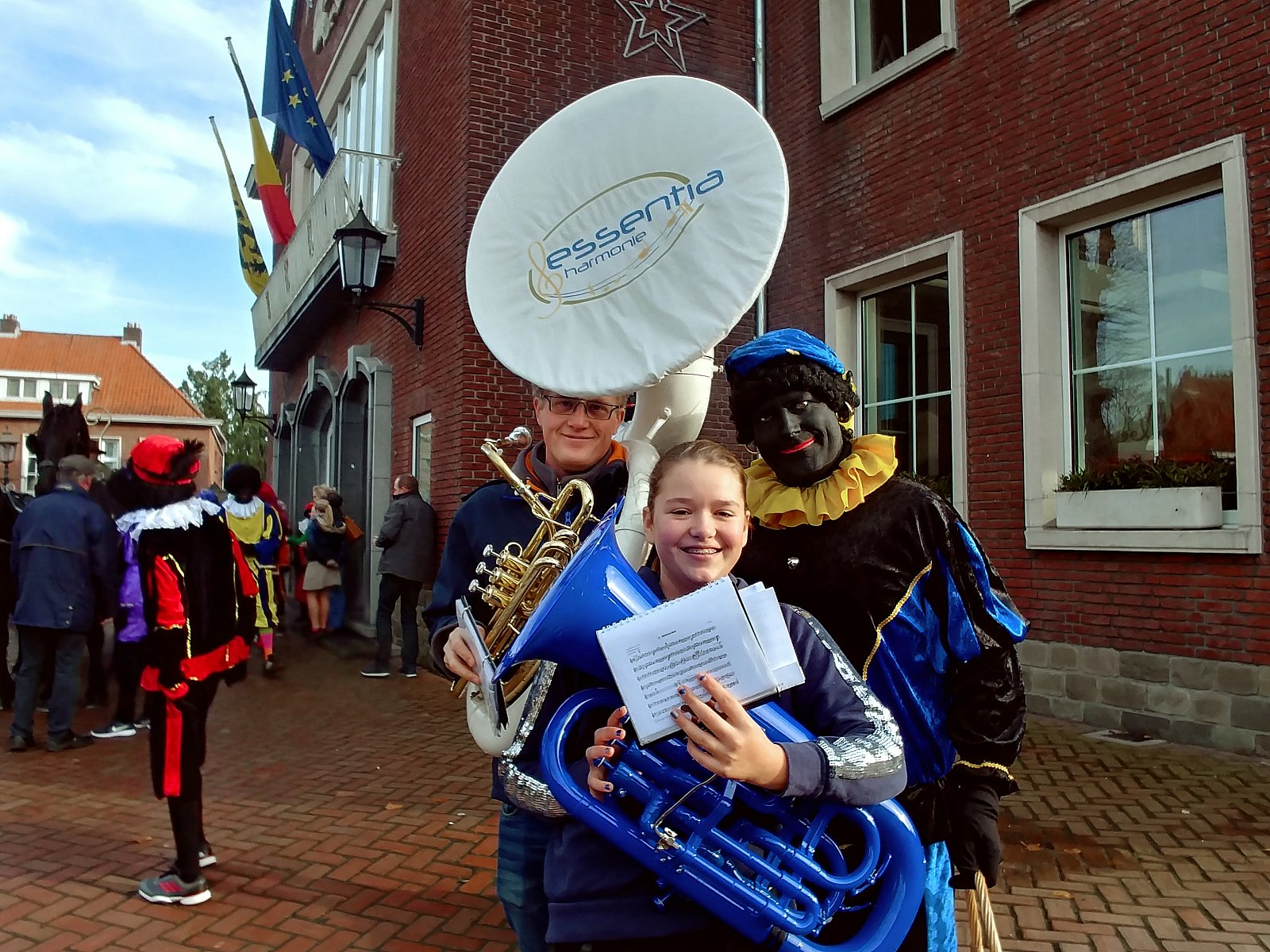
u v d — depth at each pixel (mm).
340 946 2795
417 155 8680
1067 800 3902
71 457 5297
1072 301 5832
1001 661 1558
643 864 1254
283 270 12984
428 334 8219
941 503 1597
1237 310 4742
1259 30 4719
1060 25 5719
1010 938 2734
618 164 1702
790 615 1356
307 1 14094
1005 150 6043
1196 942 2695
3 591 6020
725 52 8344
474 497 1954
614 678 1146
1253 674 4590
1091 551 5352
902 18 7090
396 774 4578
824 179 7559
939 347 6691
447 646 1567
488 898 3117
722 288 1514
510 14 7543
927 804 1540
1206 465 4934
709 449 1359
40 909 3059
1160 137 5160
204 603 3072
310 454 13797
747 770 1072
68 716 5129
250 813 3990
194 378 47969
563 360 1675
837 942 1353
